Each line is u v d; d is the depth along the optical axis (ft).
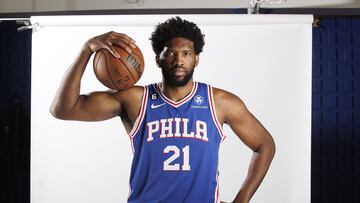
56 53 6.07
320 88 7.27
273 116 5.92
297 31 5.90
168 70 5.91
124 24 5.98
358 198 7.25
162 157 5.94
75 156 6.08
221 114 5.96
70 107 5.95
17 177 7.41
